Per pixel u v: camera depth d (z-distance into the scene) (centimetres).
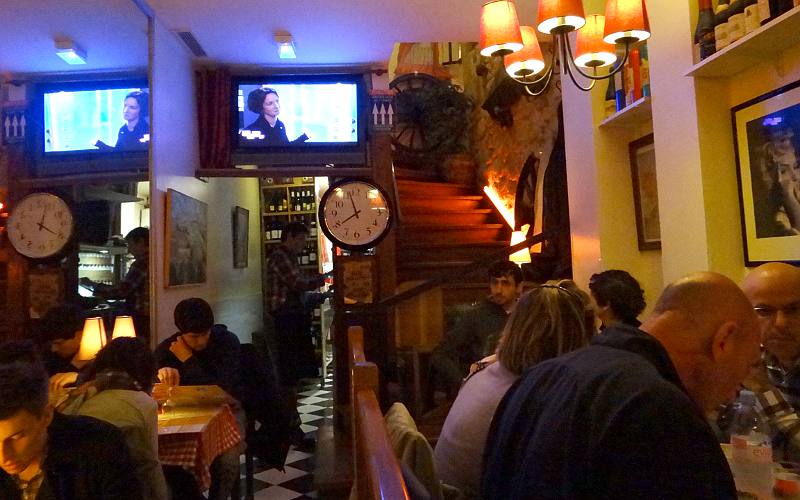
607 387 87
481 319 347
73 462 153
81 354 264
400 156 791
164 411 274
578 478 82
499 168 700
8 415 138
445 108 802
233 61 438
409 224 639
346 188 425
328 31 390
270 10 358
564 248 459
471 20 377
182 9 355
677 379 95
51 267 315
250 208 609
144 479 185
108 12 338
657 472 77
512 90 646
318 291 637
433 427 378
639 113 300
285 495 350
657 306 109
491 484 102
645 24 218
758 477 132
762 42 200
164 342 317
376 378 131
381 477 81
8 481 143
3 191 311
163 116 377
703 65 223
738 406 162
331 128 451
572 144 369
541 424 92
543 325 167
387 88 453
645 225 320
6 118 313
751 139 224
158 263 365
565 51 236
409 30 389
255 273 627
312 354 529
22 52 316
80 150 332
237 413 315
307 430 474
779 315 169
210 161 444
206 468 247
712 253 232
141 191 353
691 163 241
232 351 322
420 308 418
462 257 618
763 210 218
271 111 449
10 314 305
